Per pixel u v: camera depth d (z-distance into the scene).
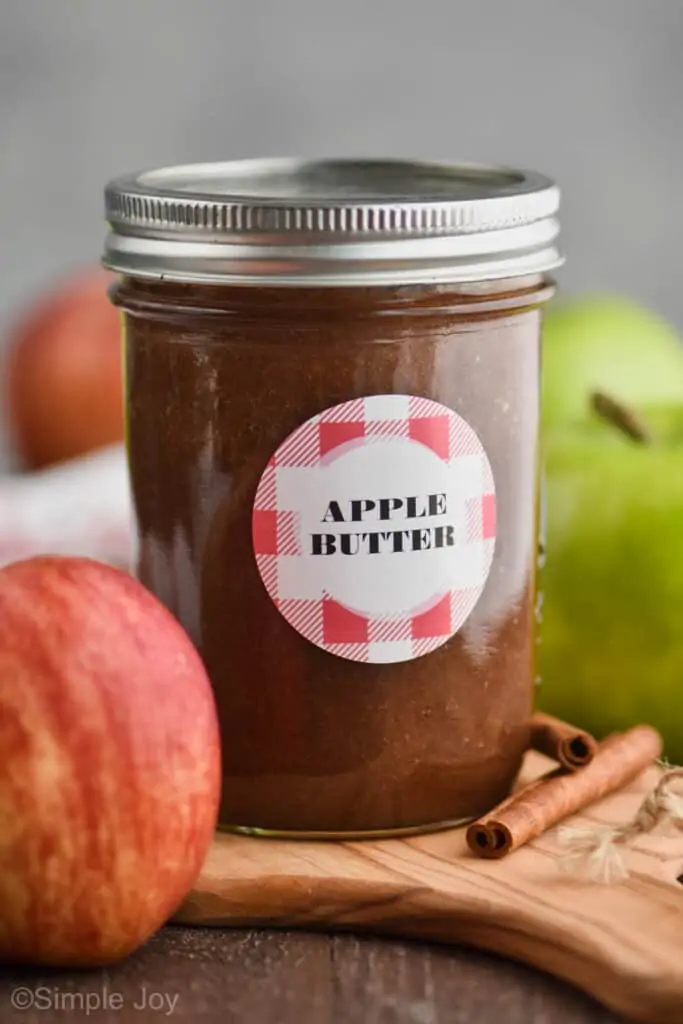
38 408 0.81
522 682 0.47
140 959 0.43
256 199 0.43
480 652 0.46
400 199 0.43
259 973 0.42
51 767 0.40
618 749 0.48
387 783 0.45
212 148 0.94
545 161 0.94
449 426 0.44
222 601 0.45
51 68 0.92
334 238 0.43
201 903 0.44
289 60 0.92
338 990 0.42
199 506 0.45
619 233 0.95
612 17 0.92
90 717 0.40
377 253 0.43
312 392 0.44
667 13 0.92
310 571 0.44
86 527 0.65
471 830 0.45
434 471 0.44
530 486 0.47
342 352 0.44
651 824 0.45
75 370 0.80
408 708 0.45
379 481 0.44
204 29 0.92
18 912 0.40
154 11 0.92
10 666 0.40
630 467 0.52
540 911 0.42
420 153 0.93
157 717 0.41
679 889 0.43
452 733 0.46
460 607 0.45
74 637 0.40
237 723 0.45
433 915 0.43
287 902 0.44
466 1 0.92
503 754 0.47
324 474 0.44
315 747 0.45
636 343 0.58
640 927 0.42
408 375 0.44
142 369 0.46
